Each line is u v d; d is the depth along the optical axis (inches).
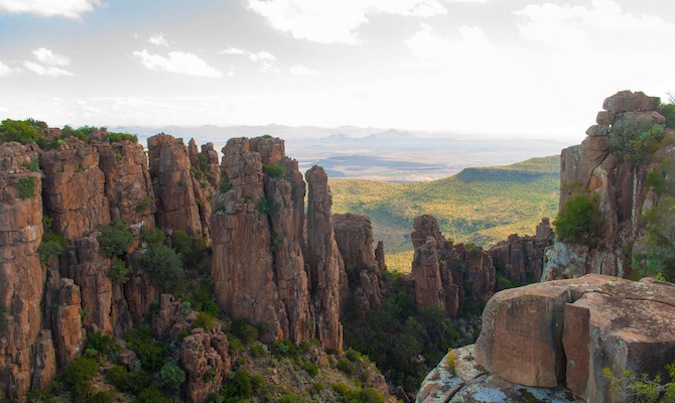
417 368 3703.3
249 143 3095.5
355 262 4330.7
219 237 2869.1
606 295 592.7
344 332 3811.5
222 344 2479.1
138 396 2188.7
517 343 616.1
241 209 2844.5
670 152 1272.1
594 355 534.3
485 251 4884.4
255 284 2861.7
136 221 2815.0
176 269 2743.6
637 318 544.1
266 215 2928.2
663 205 1192.8
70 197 2422.5
